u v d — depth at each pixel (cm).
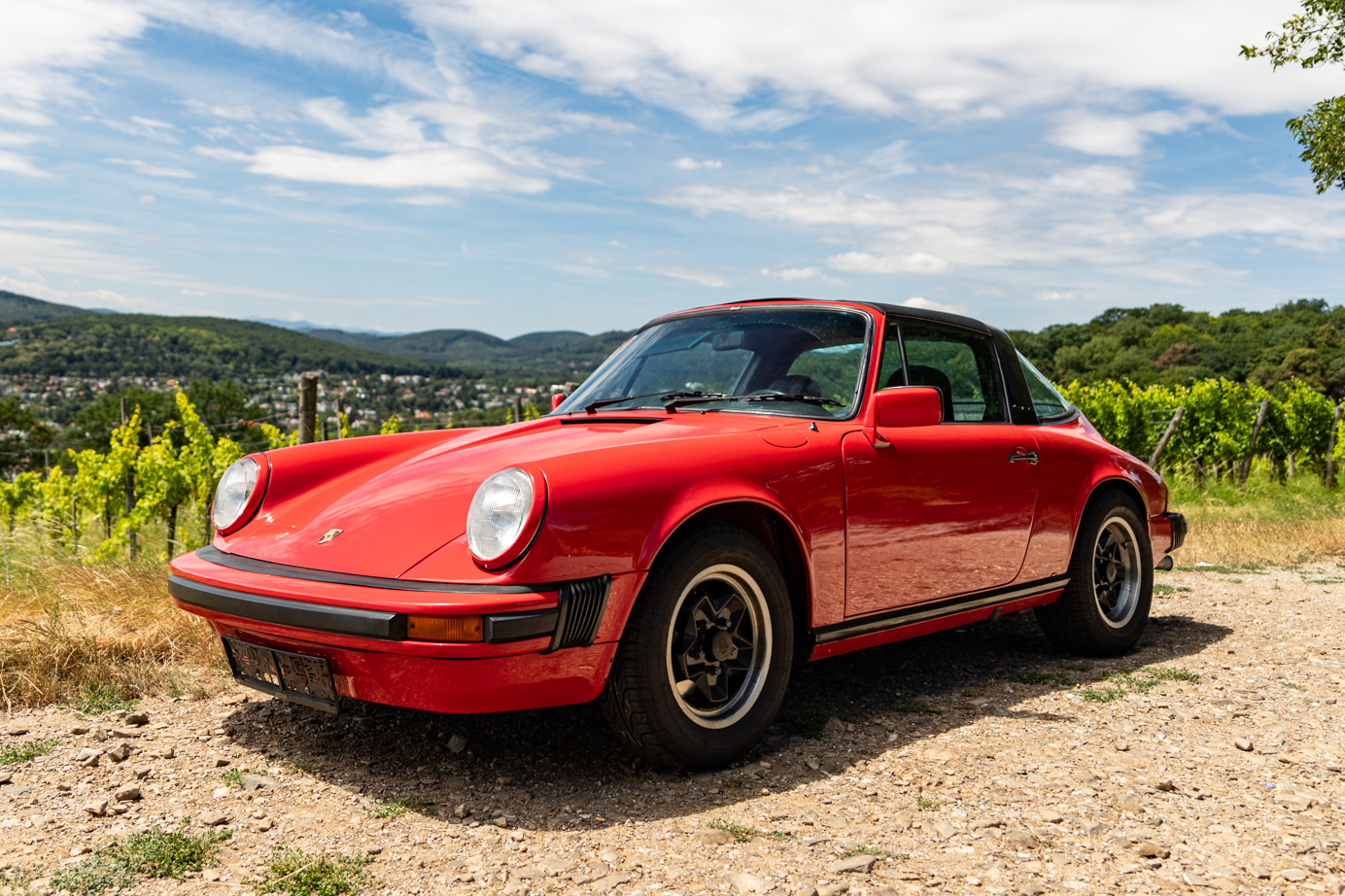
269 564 244
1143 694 337
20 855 196
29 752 259
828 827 216
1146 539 413
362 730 284
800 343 328
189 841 203
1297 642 426
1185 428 1398
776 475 263
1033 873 192
